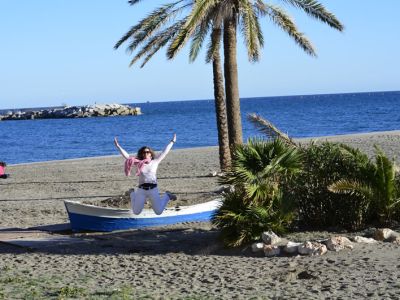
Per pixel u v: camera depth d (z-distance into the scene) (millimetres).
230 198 11414
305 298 7910
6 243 13312
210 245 11750
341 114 100500
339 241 10398
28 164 35469
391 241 10711
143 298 8297
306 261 9914
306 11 19750
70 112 149750
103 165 32219
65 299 8305
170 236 13227
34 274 10188
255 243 10969
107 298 8320
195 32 21344
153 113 158500
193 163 29969
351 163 12188
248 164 11711
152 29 20328
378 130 60094
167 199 12398
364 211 11906
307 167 12227
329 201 12070
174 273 9906
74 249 12414
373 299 7652
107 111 149000
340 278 8773
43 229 15125
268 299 7996
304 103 198125
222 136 21656
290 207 11516
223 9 18359
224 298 8156
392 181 11664
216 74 21609
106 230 14523
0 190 24453
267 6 19750
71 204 14531
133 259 11141
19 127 107688
